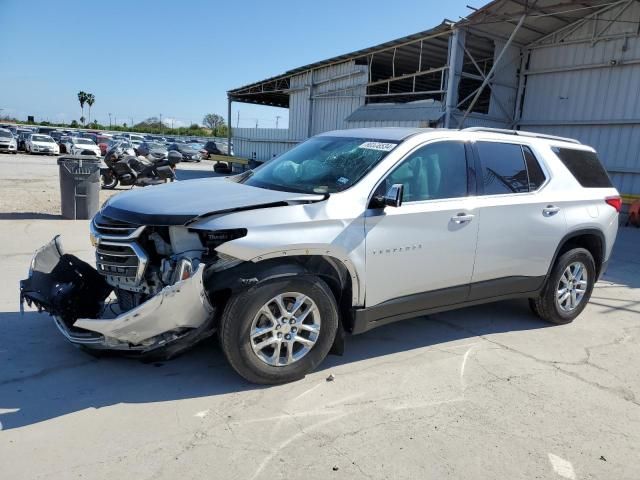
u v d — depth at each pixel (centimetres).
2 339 414
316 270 368
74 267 415
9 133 3569
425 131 434
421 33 1630
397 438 303
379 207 376
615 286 696
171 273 330
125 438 291
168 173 1567
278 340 353
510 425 324
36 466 263
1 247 720
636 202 1359
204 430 302
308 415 324
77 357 389
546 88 1688
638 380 399
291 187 403
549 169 494
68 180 948
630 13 1446
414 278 404
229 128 3145
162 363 385
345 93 2145
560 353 446
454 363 414
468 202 427
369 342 451
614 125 1514
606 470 284
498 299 472
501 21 1511
